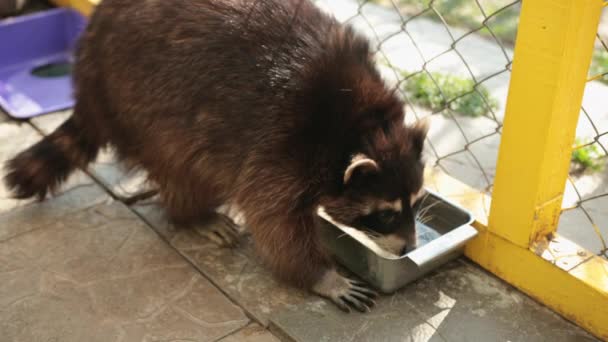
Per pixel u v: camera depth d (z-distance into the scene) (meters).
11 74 2.25
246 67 1.63
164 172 1.73
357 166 1.58
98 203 1.85
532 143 1.56
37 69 2.28
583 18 1.47
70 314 1.62
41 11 2.46
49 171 1.81
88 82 1.76
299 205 1.65
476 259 1.71
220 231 1.76
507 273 1.68
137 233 1.78
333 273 1.67
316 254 1.67
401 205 1.63
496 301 1.65
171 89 1.66
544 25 1.48
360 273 1.69
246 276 1.70
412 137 1.65
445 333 1.60
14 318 1.61
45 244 1.75
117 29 1.71
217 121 1.64
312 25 1.67
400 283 1.66
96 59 1.74
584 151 1.95
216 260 1.73
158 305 1.64
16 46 2.27
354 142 1.62
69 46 2.33
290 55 1.63
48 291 1.66
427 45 2.38
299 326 1.60
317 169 1.63
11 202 1.85
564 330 1.60
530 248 1.63
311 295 1.67
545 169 1.57
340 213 1.67
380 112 1.65
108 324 1.61
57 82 2.22
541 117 1.54
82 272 1.70
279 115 1.61
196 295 1.66
